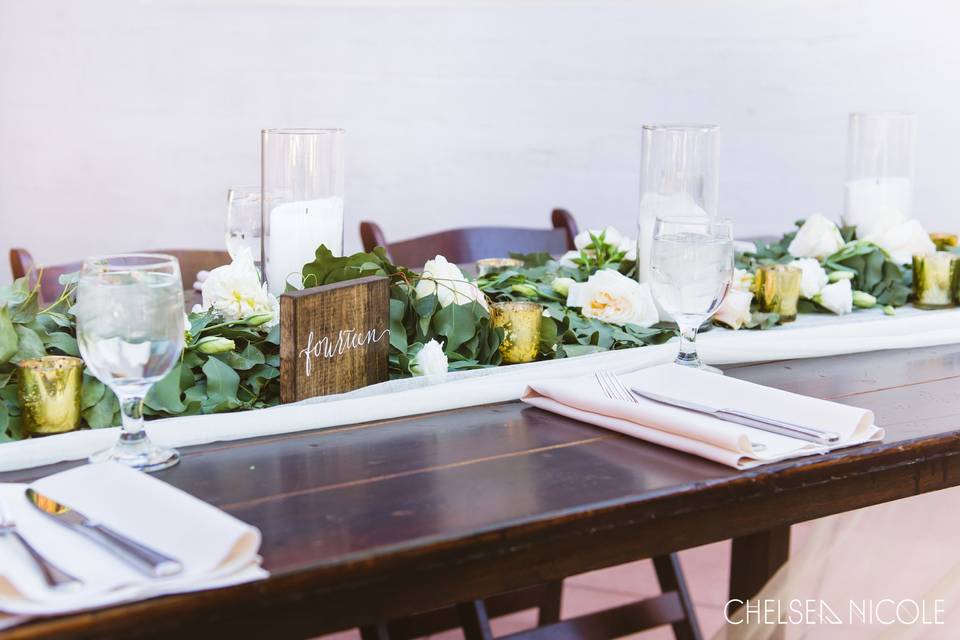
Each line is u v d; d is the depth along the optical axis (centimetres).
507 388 119
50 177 366
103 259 94
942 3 334
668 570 162
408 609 83
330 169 137
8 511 80
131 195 366
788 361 141
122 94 359
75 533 77
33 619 68
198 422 103
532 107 357
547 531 86
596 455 101
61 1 354
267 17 353
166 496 80
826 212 356
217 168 362
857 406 119
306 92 357
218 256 218
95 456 97
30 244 371
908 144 191
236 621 75
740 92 352
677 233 121
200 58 356
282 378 112
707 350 133
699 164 150
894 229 178
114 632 69
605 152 359
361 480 94
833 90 348
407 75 356
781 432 104
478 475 96
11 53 358
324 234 136
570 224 251
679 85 353
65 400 102
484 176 362
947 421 113
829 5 342
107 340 90
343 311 116
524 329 128
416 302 128
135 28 355
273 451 102
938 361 142
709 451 98
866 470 102
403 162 362
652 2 348
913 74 341
